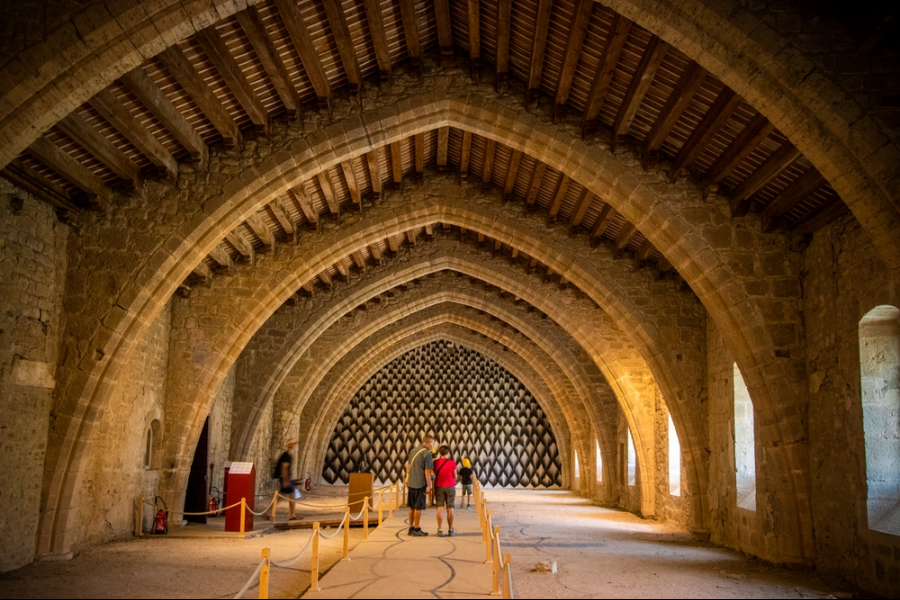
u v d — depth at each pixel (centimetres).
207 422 1541
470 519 1472
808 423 938
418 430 2789
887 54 659
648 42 798
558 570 878
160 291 1070
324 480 2727
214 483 1602
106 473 1136
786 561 919
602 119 1016
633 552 1066
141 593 736
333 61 983
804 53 661
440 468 1171
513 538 1201
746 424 1134
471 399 2819
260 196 1078
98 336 1030
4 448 887
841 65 659
